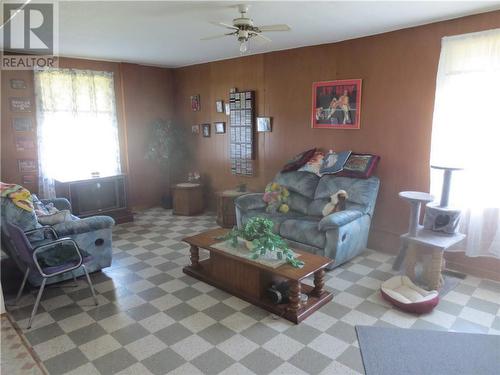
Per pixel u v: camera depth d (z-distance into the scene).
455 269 3.64
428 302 2.82
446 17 3.36
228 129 5.73
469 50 3.30
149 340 2.54
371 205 3.95
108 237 3.63
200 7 3.03
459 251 3.60
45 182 5.11
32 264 2.74
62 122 5.19
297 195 4.44
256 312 2.90
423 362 2.30
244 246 3.19
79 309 2.96
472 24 3.28
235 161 5.69
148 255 4.14
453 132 3.48
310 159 4.55
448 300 3.06
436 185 3.66
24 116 4.94
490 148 3.27
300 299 2.82
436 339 2.53
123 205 5.48
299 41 4.30
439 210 3.28
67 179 4.99
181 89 6.40
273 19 3.40
